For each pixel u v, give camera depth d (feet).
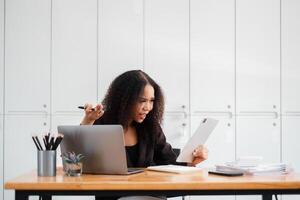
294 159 11.82
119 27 11.43
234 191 5.10
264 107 11.78
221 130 11.62
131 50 11.45
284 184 5.11
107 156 5.94
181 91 11.55
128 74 7.73
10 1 11.22
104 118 7.65
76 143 6.11
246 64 11.75
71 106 11.28
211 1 11.68
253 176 5.79
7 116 11.15
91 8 11.37
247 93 11.74
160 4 11.55
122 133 5.81
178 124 11.53
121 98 7.52
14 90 11.17
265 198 6.27
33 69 11.22
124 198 6.46
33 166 11.18
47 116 11.23
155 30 11.52
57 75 11.26
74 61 11.31
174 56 11.55
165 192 5.07
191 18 11.61
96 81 11.35
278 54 11.84
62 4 11.31
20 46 11.21
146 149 7.59
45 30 11.27
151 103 7.59
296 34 11.91
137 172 6.22
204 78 11.62
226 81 11.67
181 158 6.98
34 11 11.26
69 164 5.77
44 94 11.22
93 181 5.16
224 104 11.65
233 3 11.75
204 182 5.05
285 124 11.84
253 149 11.71
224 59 11.68
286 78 11.86
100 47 11.37
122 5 11.45
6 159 11.12
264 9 11.84
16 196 5.02
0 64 11.17
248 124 11.73
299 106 11.88
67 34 11.31
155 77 11.51
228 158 11.62
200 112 11.60
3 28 11.21
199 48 11.62
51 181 5.16
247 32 11.77
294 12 11.89
